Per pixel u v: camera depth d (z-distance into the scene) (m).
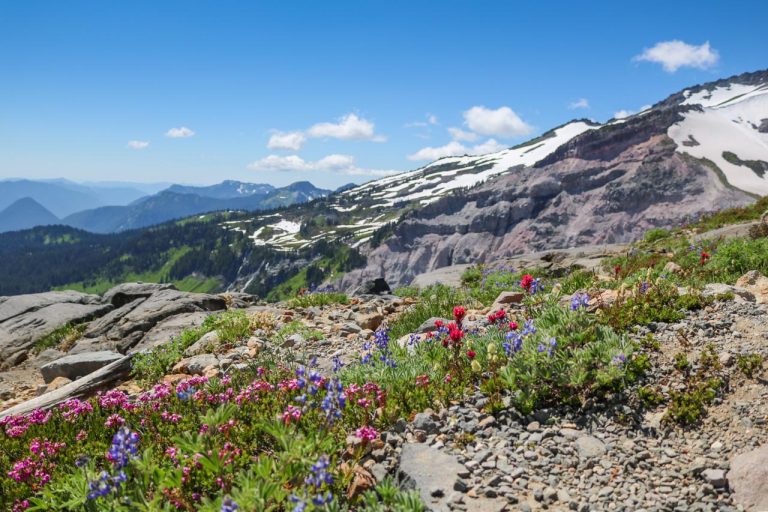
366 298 18.66
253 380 8.55
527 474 5.29
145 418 7.18
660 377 6.62
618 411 6.15
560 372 6.48
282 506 4.56
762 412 5.79
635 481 5.11
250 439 6.14
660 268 16.47
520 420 6.20
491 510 4.71
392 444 5.98
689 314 8.19
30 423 7.66
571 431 5.87
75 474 5.20
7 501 5.73
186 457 5.34
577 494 4.98
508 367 6.67
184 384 8.10
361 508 4.67
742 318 7.85
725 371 6.55
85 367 13.22
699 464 5.19
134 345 16.08
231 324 13.90
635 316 8.10
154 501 4.32
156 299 19.48
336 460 5.39
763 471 4.80
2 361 17.61
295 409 5.98
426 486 5.06
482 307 13.37
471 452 5.70
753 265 13.05
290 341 11.84
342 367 8.80
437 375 7.22
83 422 7.58
